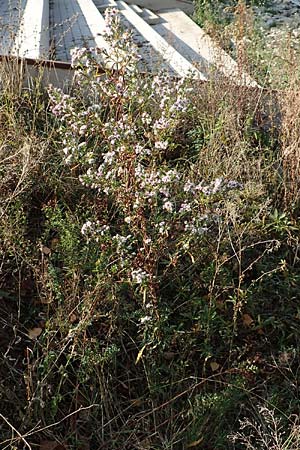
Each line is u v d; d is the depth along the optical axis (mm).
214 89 4758
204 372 2953
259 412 2674
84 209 3613
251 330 3287
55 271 3084
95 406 2758
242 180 3961
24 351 2949
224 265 3461
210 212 3191
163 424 2758
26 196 3508
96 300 2881
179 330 3055
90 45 6883
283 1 11297
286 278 3514
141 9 10062
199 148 4227
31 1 7676
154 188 2961
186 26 9320
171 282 3242
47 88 4172
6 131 3873
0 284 3135
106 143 3662
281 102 4574
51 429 2672
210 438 2729
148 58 6672
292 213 3918
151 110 3814
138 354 2883
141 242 3170
